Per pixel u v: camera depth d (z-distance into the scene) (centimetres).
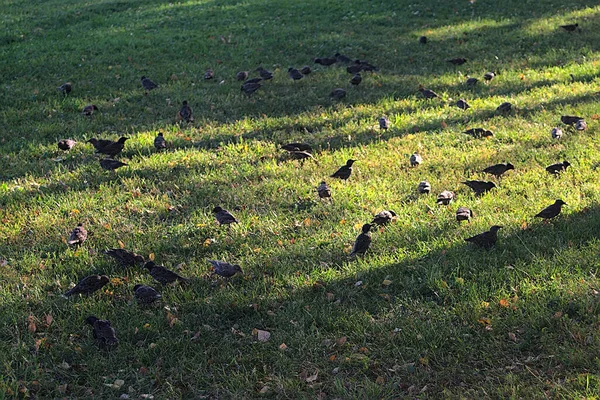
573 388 546
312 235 678
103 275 637
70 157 819
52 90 978
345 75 1002
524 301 600
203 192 743
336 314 605
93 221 712
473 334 586
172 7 1490
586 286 606
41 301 626
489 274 622
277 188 744
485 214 685
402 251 652
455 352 575
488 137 811
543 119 840
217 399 560
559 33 1131
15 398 560
